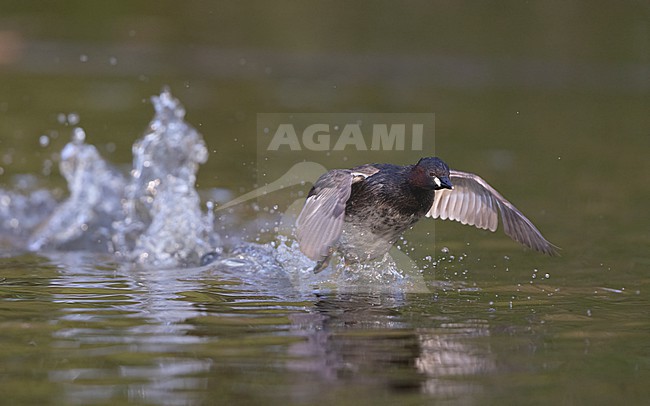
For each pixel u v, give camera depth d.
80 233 12.78
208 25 28.53
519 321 8.66
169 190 12.66
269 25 28.45
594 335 8.18
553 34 26.64
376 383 6.91
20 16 28.86
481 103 22.20
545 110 21.80
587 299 9.50
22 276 10.36
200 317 8.60
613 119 20.91
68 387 6.71
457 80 24.61
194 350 7.59
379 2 29.36
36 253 11.80
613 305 9.27
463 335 8.15
